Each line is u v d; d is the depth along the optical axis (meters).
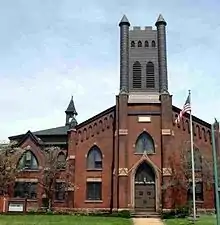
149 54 59.09
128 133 55.00
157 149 54.31
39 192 57.91
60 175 56.50
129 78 58.06
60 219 42.00
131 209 52.06
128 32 59.94
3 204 56.22
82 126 57.53
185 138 55.62
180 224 37.84
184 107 45.06
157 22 60.22
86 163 56.16
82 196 55.03
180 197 51.84
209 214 51.69
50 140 62.31
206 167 53.25
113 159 55.50
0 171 55.12
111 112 57.19
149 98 56.56
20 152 57.38
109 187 54.91
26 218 42.56
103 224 37.47
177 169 52.75
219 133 53.75
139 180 54.00
